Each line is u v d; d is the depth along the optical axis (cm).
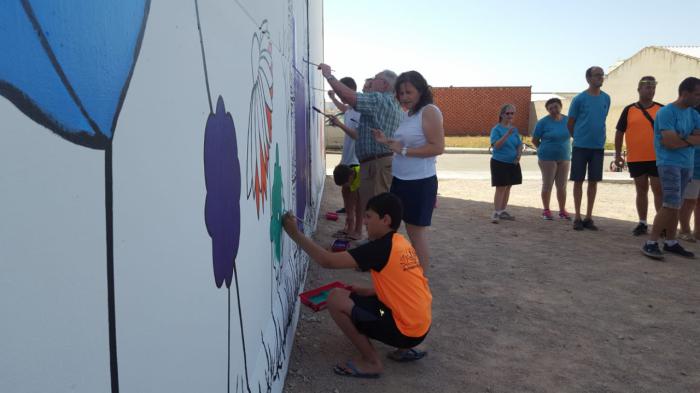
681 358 323
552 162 693
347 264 276
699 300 418
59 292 67
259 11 219
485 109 2977
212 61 142
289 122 338
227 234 158
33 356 62
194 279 124
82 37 74
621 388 288
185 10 119
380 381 287
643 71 2516
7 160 57
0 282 56
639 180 604
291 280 335
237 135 173
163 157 105
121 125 86
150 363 96
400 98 368
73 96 71
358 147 482
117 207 84
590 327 366
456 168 1481
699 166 566
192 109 124
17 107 59
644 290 439
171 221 109
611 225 680
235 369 168
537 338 347
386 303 283
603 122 620
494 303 407
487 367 308
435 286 443
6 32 58
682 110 491
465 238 604
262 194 223
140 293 92
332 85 436
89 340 74
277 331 258
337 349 321
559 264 508
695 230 602
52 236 66
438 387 284
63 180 68
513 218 706
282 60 300
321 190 869
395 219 286
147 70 97
